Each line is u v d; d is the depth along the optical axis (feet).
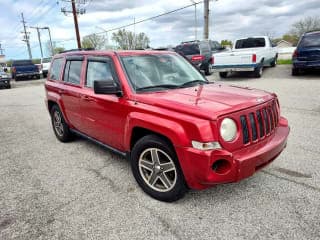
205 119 8.24
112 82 10.88
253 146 9.08
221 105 8.89
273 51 49.70
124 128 11.00
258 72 41.04
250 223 8.67
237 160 8.30
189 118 8.50
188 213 9.36
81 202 10.37
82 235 8.54
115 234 8.52
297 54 37.96
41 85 63.26
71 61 15.56
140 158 10.54
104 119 12.28
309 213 8.98
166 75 12.28
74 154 15.48
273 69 50.39
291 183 10.89
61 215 9.60
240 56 38.96
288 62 61.62
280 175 11.59
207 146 8.15
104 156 14.94
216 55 41.04
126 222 9.06
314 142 15.03
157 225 8.83
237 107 8.82
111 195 10.77
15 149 16.90
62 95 15.92
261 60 41.29
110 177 12.34
